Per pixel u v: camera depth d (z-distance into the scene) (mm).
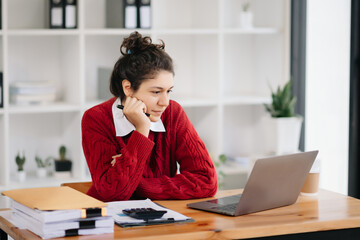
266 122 3701
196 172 2168
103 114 2150
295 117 3689
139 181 2035
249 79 4535
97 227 1546
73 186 2342
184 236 1557
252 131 4555
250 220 1732
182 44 4312
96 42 4070
